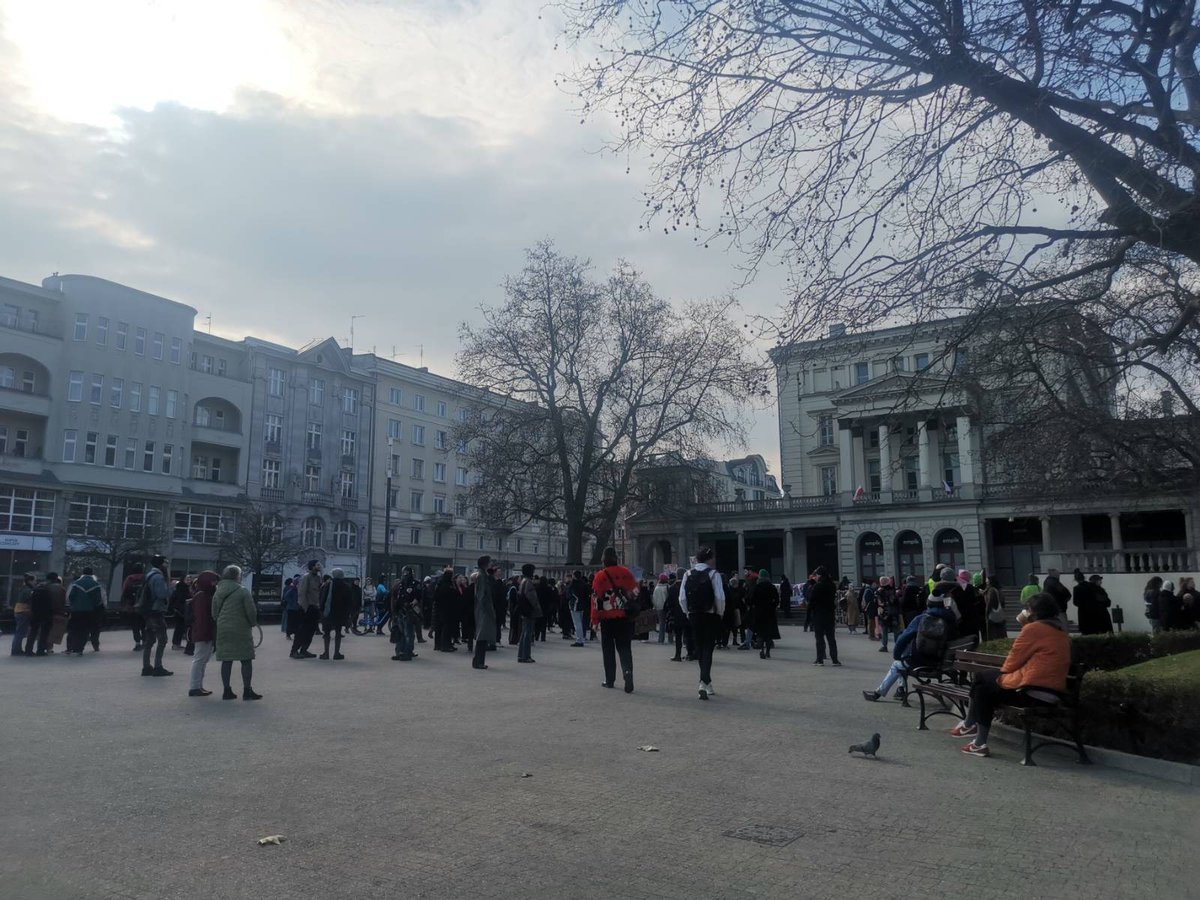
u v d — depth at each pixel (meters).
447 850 5.12
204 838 5.33
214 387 58.62
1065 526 52.53
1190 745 7.35
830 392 59.69
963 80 8.91
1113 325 13.12
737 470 94.00
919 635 10.79
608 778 6.93
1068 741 8.21
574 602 22.95
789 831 5.52
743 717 10.09
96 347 51.94
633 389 43.25
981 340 11.12
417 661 17.70
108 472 51.53
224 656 11.34
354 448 68.44
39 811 5.93
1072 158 9.25
